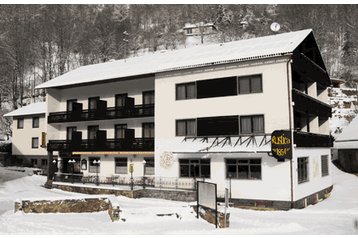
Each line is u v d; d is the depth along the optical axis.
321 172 29.92
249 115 25.12
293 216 20.02
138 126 33.56
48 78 81.12
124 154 33.19
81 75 37.62
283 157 22.62
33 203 19.72
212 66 26.80
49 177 36.16
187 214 18.05
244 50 26.98
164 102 28.91
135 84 33.72
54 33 92.56
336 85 65.50
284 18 110.69
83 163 36.59
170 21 130.12
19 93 76.62
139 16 136.50
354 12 98.56
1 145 51.94
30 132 47.22
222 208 18.00
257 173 24.28
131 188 27.98
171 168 27.91
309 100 27.47
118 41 105.38
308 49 29.56
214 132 26.39
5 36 82.25
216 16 120.00
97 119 34.44
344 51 88.62
